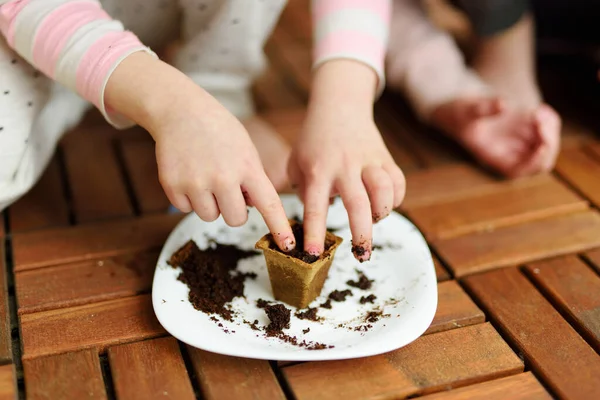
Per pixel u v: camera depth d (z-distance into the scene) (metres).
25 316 0.55
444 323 0.56
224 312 0.54
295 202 0.65
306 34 1.05
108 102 0.56
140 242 0.63
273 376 0.51
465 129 0.76
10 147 0.59
